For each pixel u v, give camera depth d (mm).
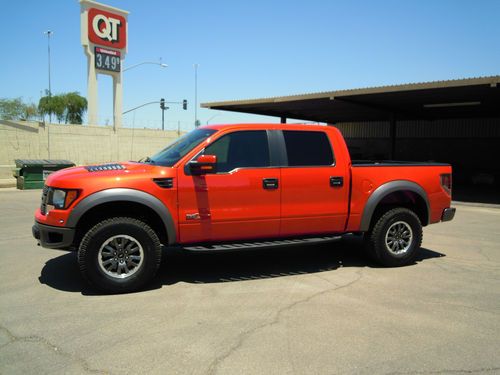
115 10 30000
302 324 4191
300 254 7145
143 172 5141
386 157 29328
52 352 3570
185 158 5320
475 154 25922
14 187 19750
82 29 28344
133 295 4996
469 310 4605
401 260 6395
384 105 21438
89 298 4867
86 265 4875
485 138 25516
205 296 4988
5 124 22625
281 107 23250
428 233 9258
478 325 4211
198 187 5309
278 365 3389
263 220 5656
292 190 5773
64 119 56625
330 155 6051
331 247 7711
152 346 3691
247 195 5543
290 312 4504
